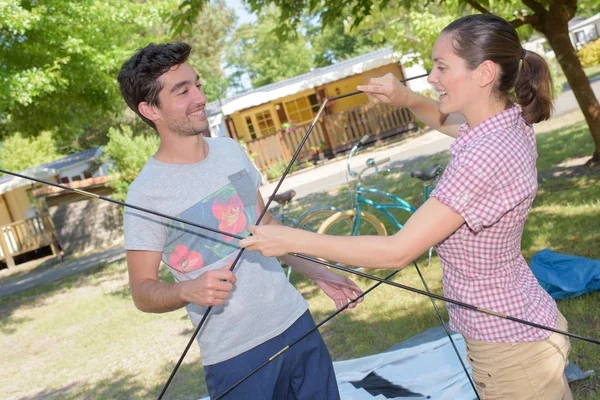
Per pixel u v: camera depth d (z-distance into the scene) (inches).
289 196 243.1
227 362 83.7
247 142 721.6
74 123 522.6
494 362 67.7
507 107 66.2
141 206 82.2
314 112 808.3
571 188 271.6
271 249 62.8
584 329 139.4
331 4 261.4
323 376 88.4
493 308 66.5
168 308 77.9
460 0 266.7
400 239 61.3
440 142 578.6
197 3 257.9
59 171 790.5
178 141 83.4
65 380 213.5
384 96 81.8
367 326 181.0
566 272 160.2
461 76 64.5
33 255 654.5
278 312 85.6
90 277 436.8
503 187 61.7
